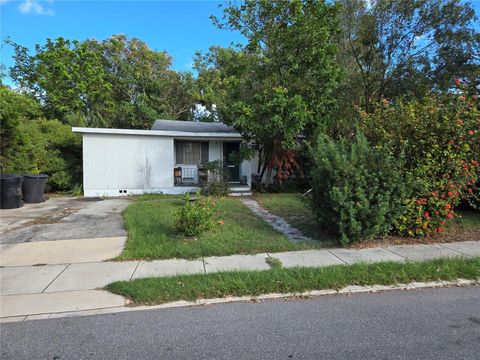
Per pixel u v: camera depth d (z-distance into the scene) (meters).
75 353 2.84
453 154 6.59
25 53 23.00
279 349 2.88
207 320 3.44
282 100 11.30
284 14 12.47
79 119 20.81
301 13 12.23
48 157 13.91
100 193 13.52
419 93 15.27
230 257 5.46
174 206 10.35
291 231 7.31
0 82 11.95
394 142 7.00
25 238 6.68
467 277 4.59
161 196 13.24
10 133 12.55
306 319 3.45
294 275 4.53
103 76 24.28
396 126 7.26
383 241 6.39
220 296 4.03
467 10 15.27
